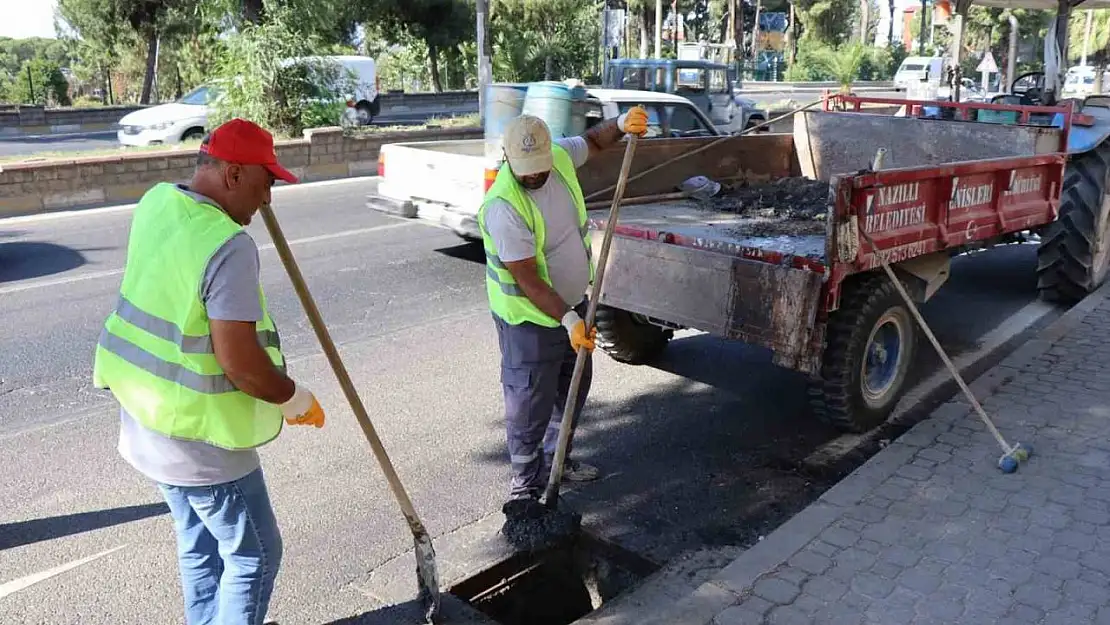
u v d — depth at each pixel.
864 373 4.48
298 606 3.21
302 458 4.39
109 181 11.78
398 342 6.15
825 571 3.24
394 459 4.39
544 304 3.28
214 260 2.23
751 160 7.02
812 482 4.19
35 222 10.30
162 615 3.16
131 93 30.52
